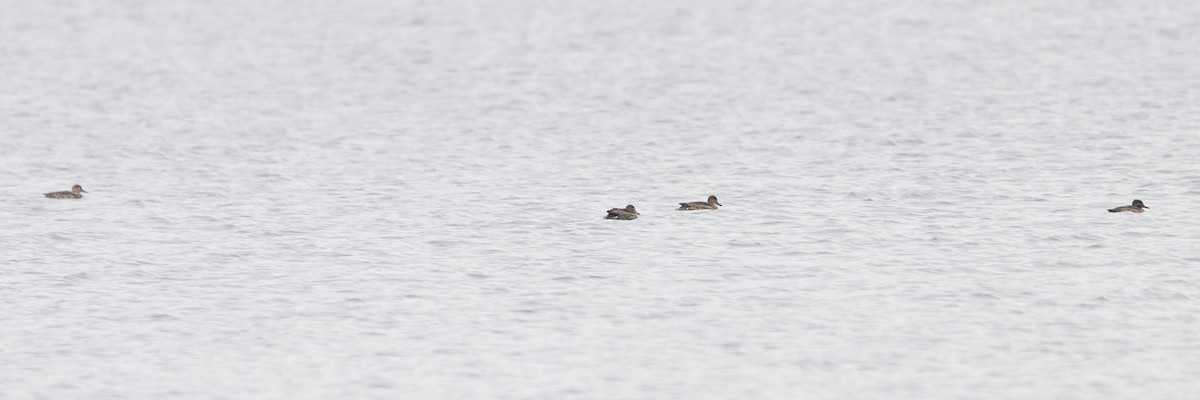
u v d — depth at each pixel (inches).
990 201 2522.1
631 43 5349.4
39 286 1975.9
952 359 1660.9
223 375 1624.0
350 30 5915.4
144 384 1596.9
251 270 2066.9
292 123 3646.7
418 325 1798.7
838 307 1857.8
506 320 1813.5
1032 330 1754.4
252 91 4284.0
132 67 4859.7
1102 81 4067.4
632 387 1584.6
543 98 4057.6
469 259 2117.4
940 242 2204.7
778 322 1801.2
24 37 5733.3
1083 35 5123.0
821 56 4864.7
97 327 1790.1
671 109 3794.3
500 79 4490.7
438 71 4707.2
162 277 2026.3
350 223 2386.8
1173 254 2107.5
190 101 4067.4
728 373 1624.0
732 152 3095.5
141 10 6653.5
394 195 2640.3
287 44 5511.8
